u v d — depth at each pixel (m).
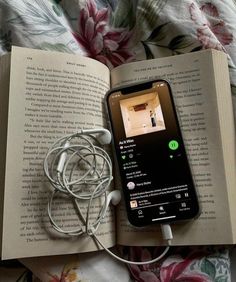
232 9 0.50
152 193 0.43
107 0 0.51
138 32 0.49
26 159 0.41
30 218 0.40
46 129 0.43
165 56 0.48
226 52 0.47
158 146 0.44
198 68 0.45
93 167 0.42
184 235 0.41
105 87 0.46
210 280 0.41
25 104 0.43
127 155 0.44
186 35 0.47
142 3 0.49
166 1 0.49
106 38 0.49
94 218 0.42
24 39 0.46
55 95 0.44
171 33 0.48
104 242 0.42
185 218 0.41
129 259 0.43
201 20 0.48
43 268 0.41
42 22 0.48
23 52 0.44
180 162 0.43
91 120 0.44
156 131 0.44
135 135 0.44
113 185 0.44
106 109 0.45
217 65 0.45
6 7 0.47
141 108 0.45
